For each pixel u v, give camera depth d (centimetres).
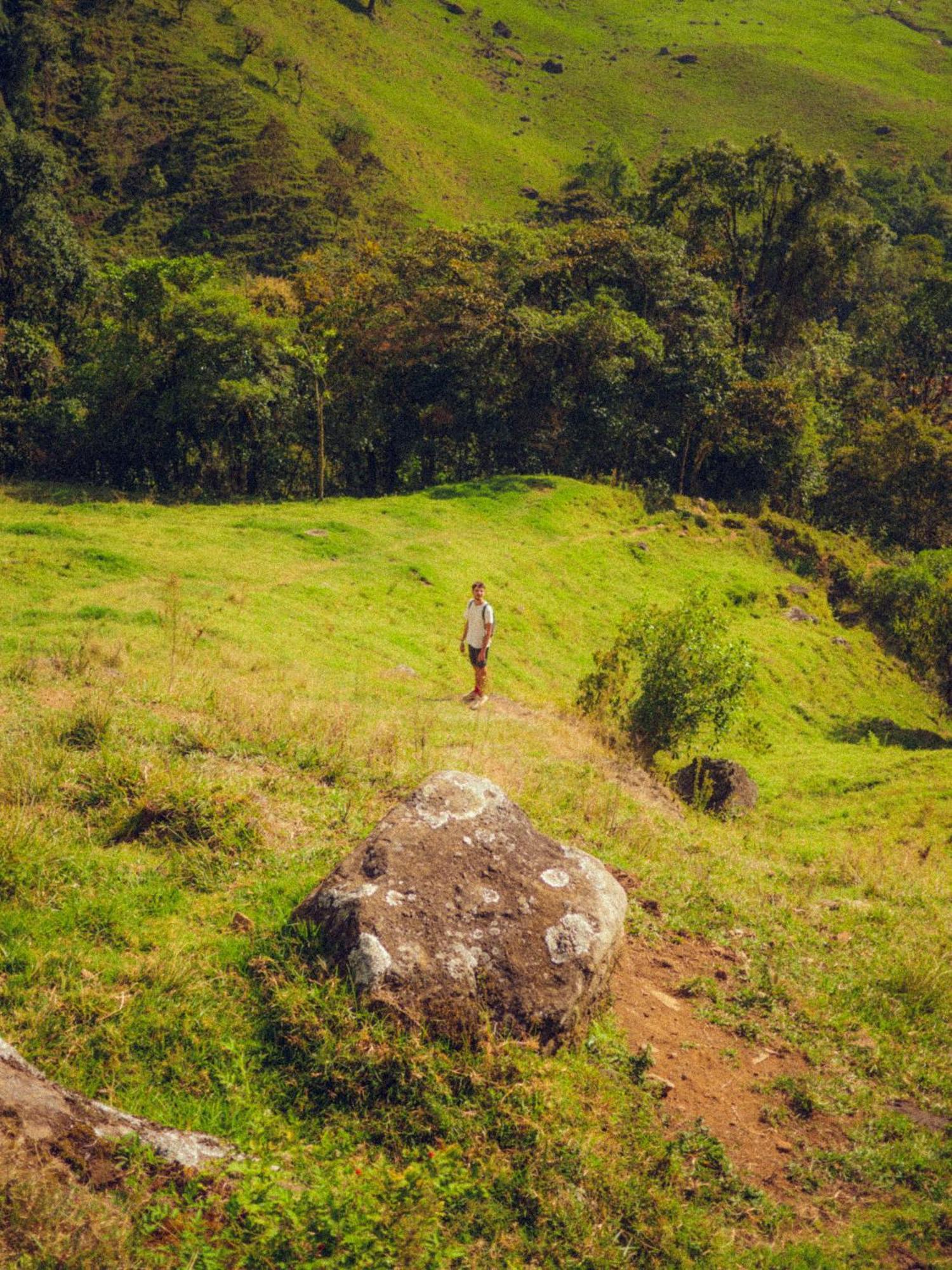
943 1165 648
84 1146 475
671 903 963
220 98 10844
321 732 1199
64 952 655
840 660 3744
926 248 11169
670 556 3966
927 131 15038
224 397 3878
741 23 18925
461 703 1791
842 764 2395
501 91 15250
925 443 5288
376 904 668
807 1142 658
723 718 1992
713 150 6103
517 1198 550
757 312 6256
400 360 4572
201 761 1030
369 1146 566
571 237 5178
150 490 4262
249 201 9875
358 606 2503
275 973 659
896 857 1559
